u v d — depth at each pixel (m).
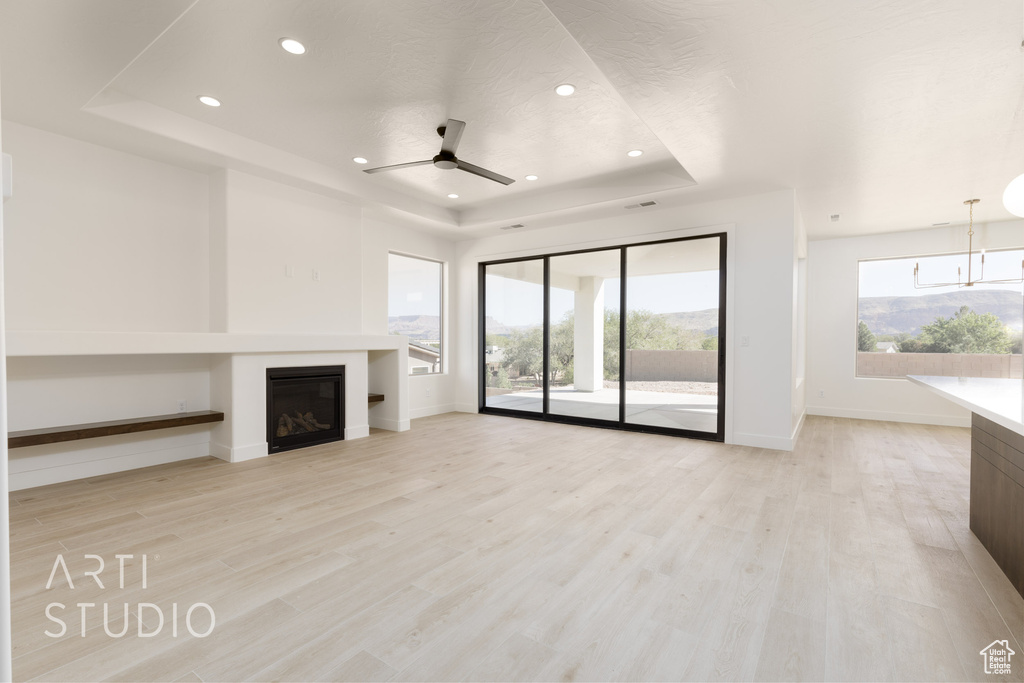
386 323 6.05
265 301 4.45
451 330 7.16
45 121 3.33
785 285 4.64
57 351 3.20
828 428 5.82
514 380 6.70
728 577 2.18
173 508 3.02
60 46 2.53
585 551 2.44
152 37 2.47
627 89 2.80
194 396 4.29
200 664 1.60
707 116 3.12
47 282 3.52
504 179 3.86
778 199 4.67
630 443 4.93
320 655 1.65
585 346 6.04
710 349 5.14
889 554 2.41
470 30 2.54
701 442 4.98
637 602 1.98
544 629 1.80
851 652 1.67
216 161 4.02
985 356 6.00
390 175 4.87
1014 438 2.15
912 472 3.87
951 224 5.85
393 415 5.63
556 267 6.29
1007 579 2.18
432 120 3.60
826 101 2.90
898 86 2.72
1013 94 2.79
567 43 2.65
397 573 2.21
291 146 4.12
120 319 3.86
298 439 4.63
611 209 5.39
